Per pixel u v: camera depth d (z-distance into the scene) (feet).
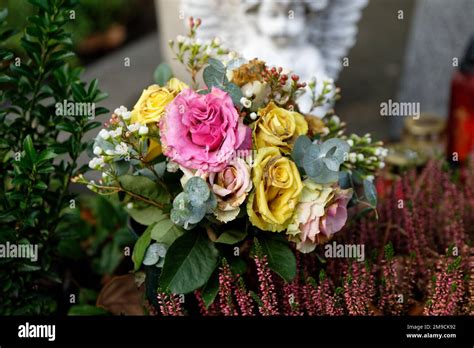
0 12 2.68
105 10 8.19
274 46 4.02
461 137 4.18
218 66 2.44
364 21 8.81
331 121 2.69
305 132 2.42
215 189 2.29
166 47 4.91
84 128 2.69
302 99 3.37
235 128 2.31
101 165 2.36
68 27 7.43
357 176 2.61
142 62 6.88
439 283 2.40
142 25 8.66
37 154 2.54
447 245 2.87
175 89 2.48
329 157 2.34
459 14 5.24
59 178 2.85
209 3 4.00
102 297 2.86
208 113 2.30
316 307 2.46
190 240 2.40
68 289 3.14
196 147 2.31
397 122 5.79
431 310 2.44
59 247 3.09
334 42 4.56
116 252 3.25
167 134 2.31
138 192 2.49
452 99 4.19
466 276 2.51
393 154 3.66
